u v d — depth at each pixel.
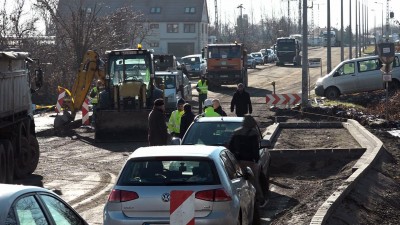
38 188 9.36
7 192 8.59
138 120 36.66
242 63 71.62
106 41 66.81
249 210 15.29
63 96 43.12
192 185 13.26
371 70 56.16
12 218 8.26
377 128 41.38
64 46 63.75
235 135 19.05
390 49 43.19
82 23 62.41
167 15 143.50
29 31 63.62
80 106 43.06
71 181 24.80
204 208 13.16
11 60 24.55
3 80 23.33
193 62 95.50
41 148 34.38
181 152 13.88
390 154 31.00
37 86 28.44
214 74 71.75
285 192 22.53
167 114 50.91
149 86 39.09
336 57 131.62
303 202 20.66
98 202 20.67
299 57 121.38
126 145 35.31
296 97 42.38
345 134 37.88
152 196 13.18
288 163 28.98
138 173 13.55
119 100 37.53
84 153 32.53
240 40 154.62
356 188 22.55
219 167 13.66
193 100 64.56
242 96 33.44
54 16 63.81
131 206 13.23
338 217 18.50
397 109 46.59
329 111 46.12
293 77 90.25
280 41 117.19
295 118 45.72
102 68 42.75
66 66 62.41
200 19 143.00
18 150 25.42
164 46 143.62
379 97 54.12
